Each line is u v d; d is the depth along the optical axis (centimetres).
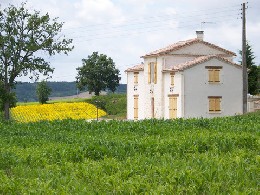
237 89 5291
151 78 5703
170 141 2105
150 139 2227
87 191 1247
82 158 1877
